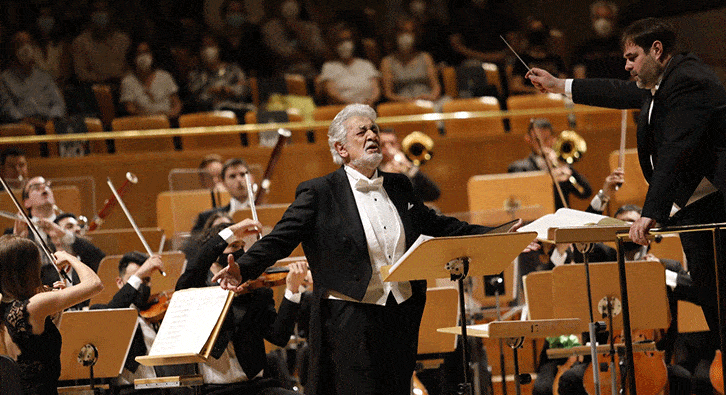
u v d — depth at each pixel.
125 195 30.78
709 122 12.53
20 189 25.59
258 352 16.00
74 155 31.12
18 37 32.88
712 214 13.27
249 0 42.19
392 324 12.38
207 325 12.49
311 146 31.78
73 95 33.84
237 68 35.97
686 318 18.27
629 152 26.38
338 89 35.66
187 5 41.19
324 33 41.44
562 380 18.14
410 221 12.91
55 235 20.19
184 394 15.85
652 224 12.22
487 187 25.55
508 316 19.55
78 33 38.88
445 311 16.67
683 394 18.55
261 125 32.19
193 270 14.66
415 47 40.72
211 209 23.95
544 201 25.53
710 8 39.62
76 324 14.28
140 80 35.06
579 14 42.47
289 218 12.44
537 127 27.23
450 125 33.00
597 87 14.31
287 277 15.70
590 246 14.08
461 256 11.74
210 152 31.52
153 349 12.50
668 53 13.02
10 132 31.39
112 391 16.42
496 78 36.81
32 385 12.88
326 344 12.48
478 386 19.03
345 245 12.35
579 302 16.38
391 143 27.81
